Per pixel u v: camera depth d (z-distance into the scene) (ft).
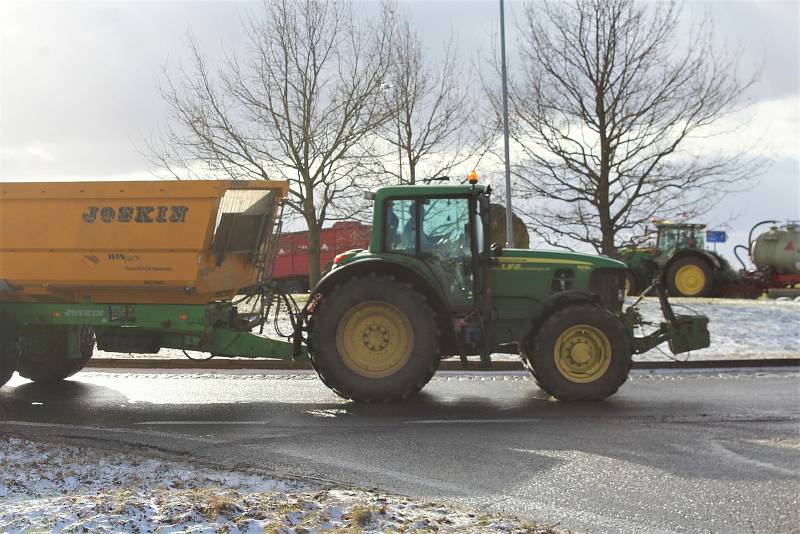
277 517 15.01
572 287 33.53
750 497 18.70
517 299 33.55
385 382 31.32
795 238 82.23
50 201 32.60
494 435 25.53
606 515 17.43
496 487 19.58
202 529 14.25
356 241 92.73
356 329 31.78
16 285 32.91
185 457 22.29
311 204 64.64
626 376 31.55
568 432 25.90
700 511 17.70
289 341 33.65
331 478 20.31
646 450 23.30
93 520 14.55
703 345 34.45
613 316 31.78
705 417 28.04
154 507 15.38
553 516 17.37
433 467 21.53
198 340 33.37
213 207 31.73
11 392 34.81
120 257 32.27
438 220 33.04
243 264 34.94
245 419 28.50
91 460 20.57
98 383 37.37
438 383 36.76
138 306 33.17
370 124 65.72
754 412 28.86
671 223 82.94
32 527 14.37
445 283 32.83
